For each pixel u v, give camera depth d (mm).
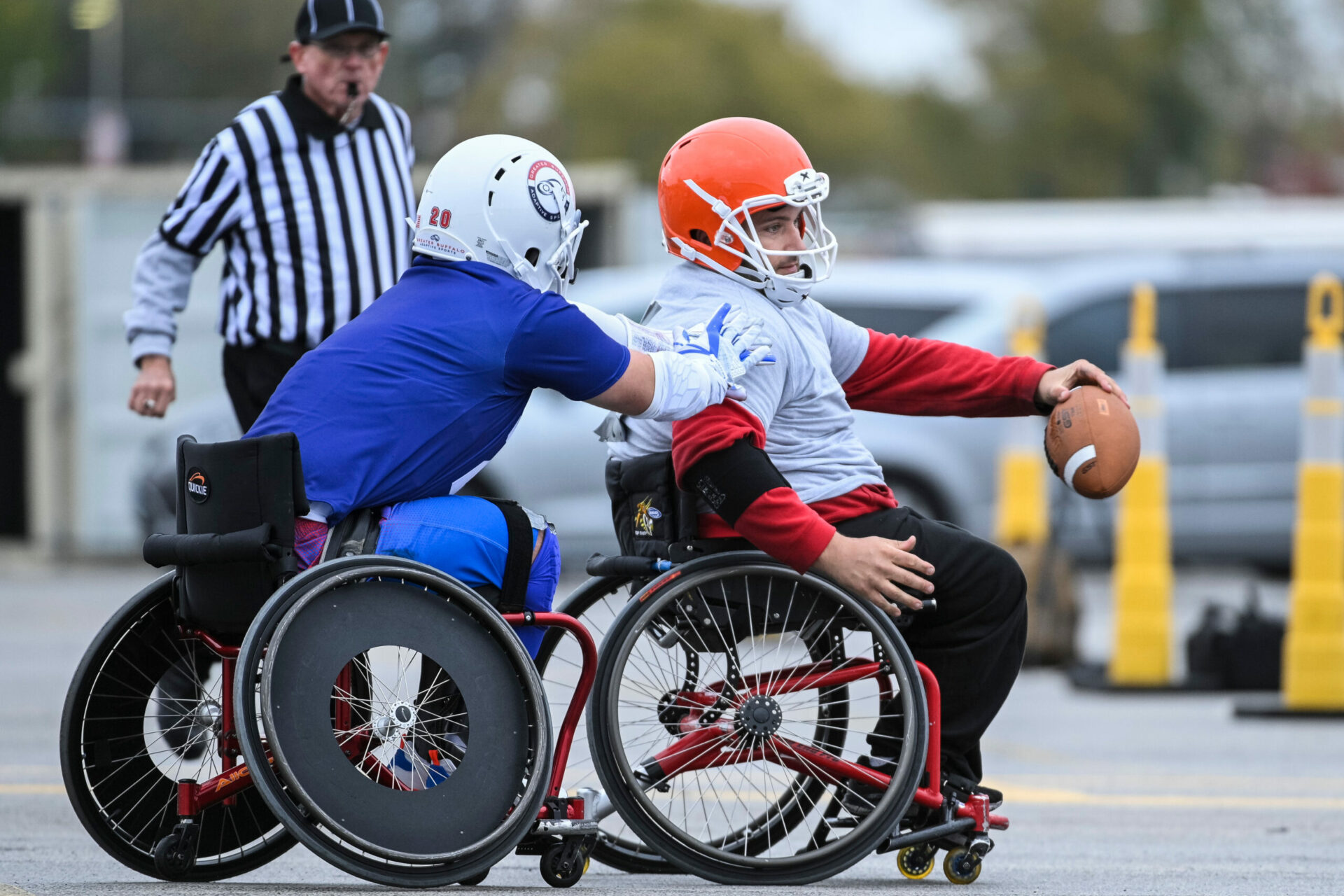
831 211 143250
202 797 14609
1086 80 174625
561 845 14758
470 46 192875
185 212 20609
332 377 14602
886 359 16469
